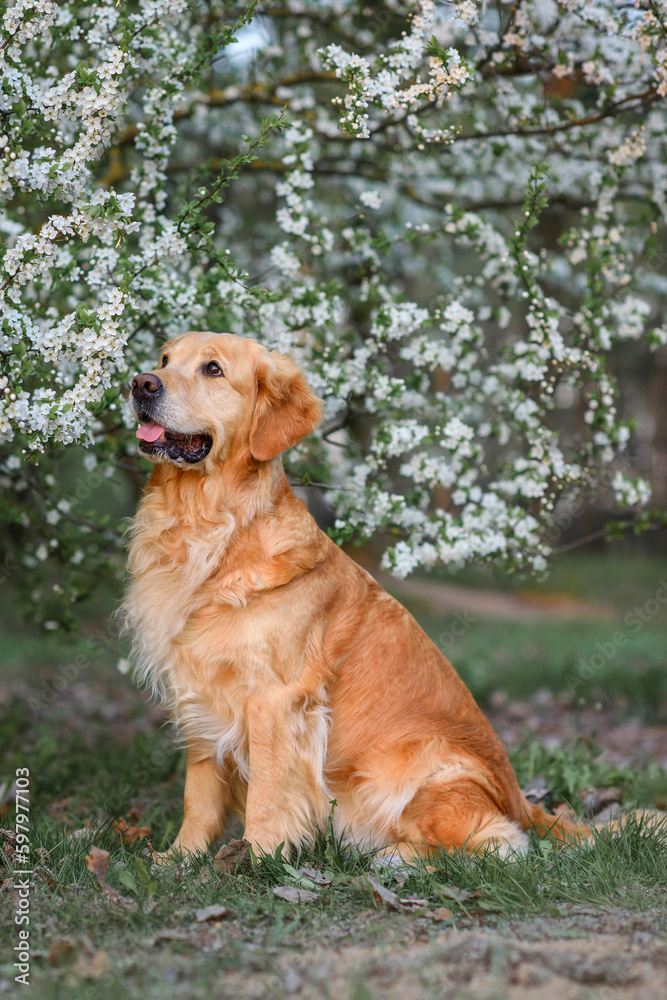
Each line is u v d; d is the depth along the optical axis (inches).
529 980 96.6
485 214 227.0
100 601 468.4
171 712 160.4
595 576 858.1
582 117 221.1
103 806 180.2
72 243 175.6
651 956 102.3
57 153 178.2
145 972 99.7
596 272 205.5
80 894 126.3
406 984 97.1
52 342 144.9
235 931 115.0
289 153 201.3
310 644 150.3
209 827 156.3
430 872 137.3
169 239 167.6
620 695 352.2
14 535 230.8
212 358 153.9
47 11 148.1
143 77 188.5
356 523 192.7
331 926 117.3
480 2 188.2
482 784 153.5
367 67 172.6
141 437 149.2
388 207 279.7
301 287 194.7
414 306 192.7
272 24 242.5
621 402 1106.1
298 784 147.7
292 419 158.1
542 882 131.3
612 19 189.5
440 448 209.5
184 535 150.5
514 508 195.8
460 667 374.9
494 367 204.1
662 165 224.8
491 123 236.8
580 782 199.9
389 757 153.0
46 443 152.7
